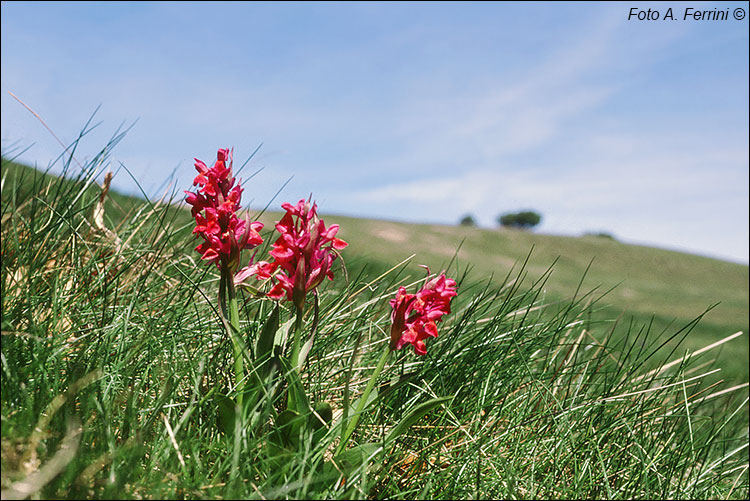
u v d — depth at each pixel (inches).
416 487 17.5
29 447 14.5
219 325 21.3
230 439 16.5
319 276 16.3
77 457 14.5
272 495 14.6
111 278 22.1
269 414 17.2
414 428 19.6
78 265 22.0
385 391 17.2
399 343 16.8
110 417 15.8
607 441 20.4
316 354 21.0
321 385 20.7
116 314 19.6
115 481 14.3
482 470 18.3
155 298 22.3
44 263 20.5
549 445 19.6
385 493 17.0
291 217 16.3
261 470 16.4
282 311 21.9
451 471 17.9
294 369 16.5
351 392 20.5
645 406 21.7
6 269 18.8
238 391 16.9
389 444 18.1
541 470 19.1
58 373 16.5
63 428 15.1
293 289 16.3
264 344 16.8
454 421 19.5
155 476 15.0
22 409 15.4
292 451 16.4
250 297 22.4
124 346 18.4
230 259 16.3
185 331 19.9
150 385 17.8
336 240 16.5
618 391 22.0
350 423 17.0
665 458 20.3
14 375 15.9
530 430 20.4
